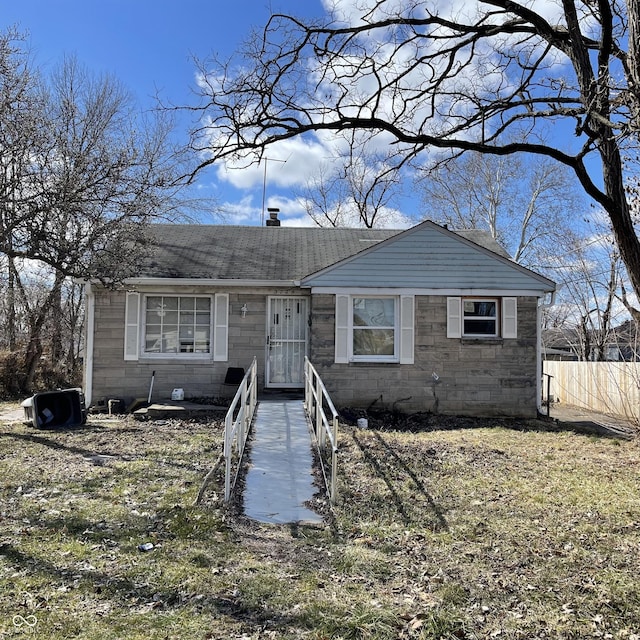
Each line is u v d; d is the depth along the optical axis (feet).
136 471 26.14
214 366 46.21
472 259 45.68
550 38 21.35
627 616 13.96
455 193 101.76
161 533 18.53
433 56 23.63
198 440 33.12
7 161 36.81
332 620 13.25
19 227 36.76
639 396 43.70
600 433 40.86
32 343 65.72
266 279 45.83
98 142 49.26
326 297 45.24
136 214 43.37
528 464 29.60
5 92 35.32
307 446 30.78
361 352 45.55
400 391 45.11
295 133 20.63
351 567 16.43
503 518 20.99
